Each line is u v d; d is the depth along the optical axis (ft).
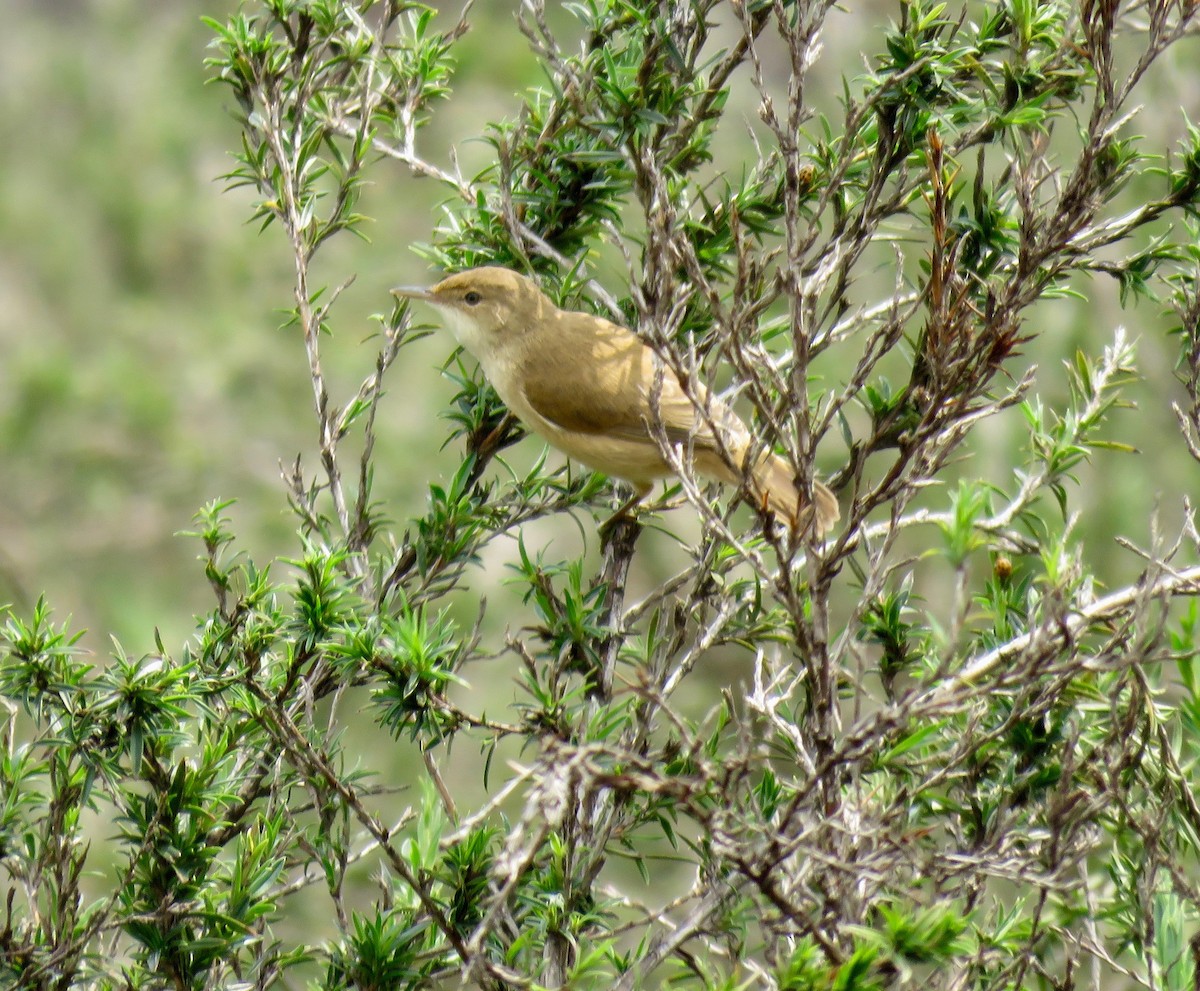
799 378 21.04
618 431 31.60
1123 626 20.81
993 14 27.89
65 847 23.41
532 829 23.94
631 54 27.58
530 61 63.36
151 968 22.70
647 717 23.52
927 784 20.62
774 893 18.28
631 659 24.82
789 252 21.29
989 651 24.53
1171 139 50.78
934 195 21.80
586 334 32.24
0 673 23.50
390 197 66.85
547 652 24.79
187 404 65.72
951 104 26.76
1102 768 23.21
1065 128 54.85
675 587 24.57
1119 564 52.31
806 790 18.65
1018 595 25.61
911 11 26.04
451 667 24.34
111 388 64.23
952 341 22.81
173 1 77.25
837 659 21.25
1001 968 22.03
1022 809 22.65
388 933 22.90
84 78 73.31
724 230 28.53
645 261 25.39
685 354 25.98
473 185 31.94
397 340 29.48
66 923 22.90
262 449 65.46
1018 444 52.80
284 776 25.61
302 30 30.07
